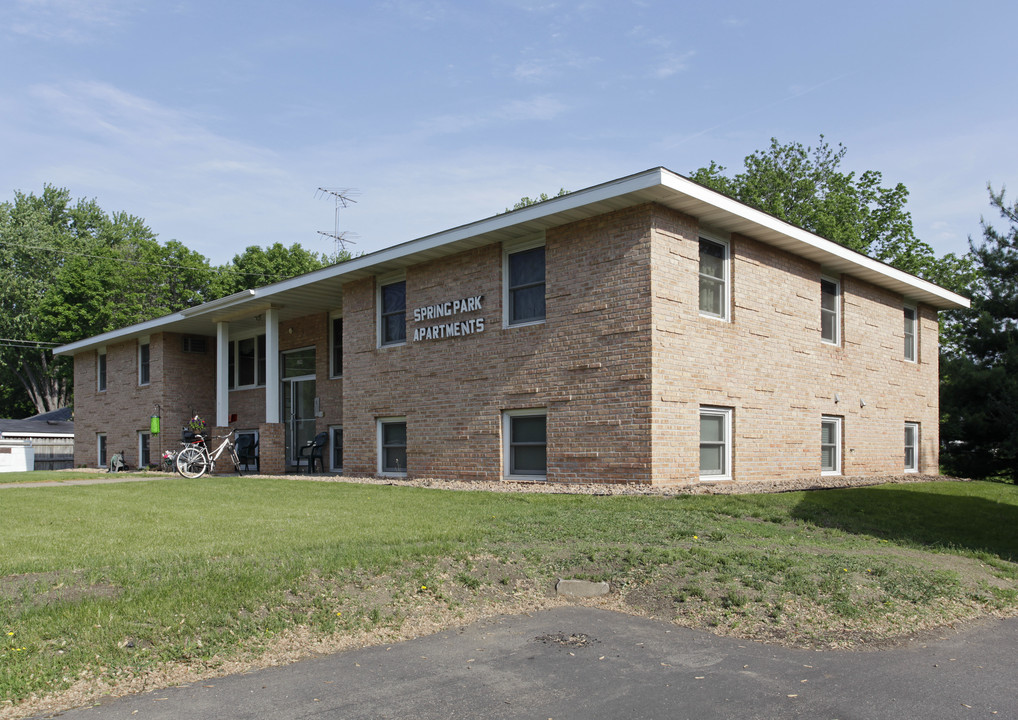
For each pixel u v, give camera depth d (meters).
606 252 13.98
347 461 19.12
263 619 5.93
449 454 16.58
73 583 6.50
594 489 13.30
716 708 4.74
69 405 56.56
